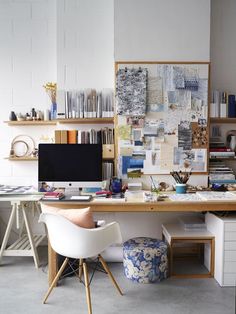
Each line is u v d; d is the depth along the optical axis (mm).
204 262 3016
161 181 3211
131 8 3143
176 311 2184
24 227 3541
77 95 3152
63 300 2344
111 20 3361
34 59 3496
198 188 3109
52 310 2201
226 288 2539
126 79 3123
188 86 3156
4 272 2869
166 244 2779
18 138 3518
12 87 3508
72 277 2740
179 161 3193
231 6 3396
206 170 3191
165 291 2480
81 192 3035
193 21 3156
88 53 3357
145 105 3129
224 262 2561
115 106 3154
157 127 3176
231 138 3355
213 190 3051
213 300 2342
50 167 2947
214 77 3410
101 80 3369
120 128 3166
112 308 2225
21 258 3227
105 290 2498
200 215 3344
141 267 2607
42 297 2395
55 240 2145
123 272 2857
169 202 2561
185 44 3164
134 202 2561
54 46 3486
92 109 3156
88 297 2117
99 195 2820
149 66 3145
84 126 3408
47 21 3486
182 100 3162
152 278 2615
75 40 3352
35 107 3512
